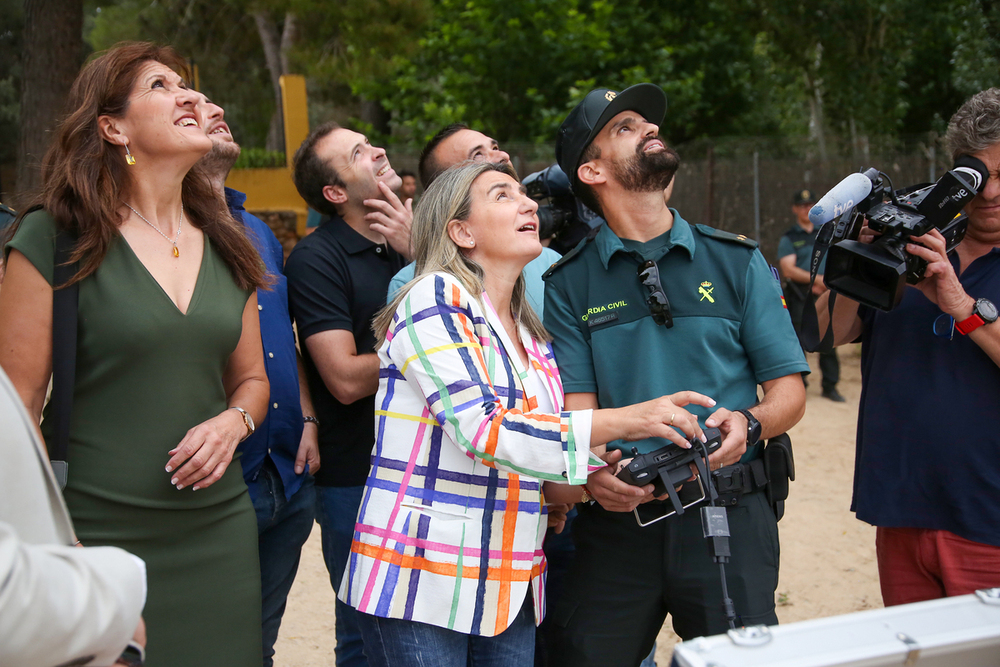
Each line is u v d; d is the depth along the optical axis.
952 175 1.94
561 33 15.41
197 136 1.86
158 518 1.80
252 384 2.10
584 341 2.24
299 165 2.77
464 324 1.83
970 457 2.08
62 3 6.78
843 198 2.00
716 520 1.81
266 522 2.39
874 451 2.26
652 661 2.97
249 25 20.50
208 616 1.86
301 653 3.41
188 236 1.97
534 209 2.04
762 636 1.22
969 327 2.01
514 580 1.83
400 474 1.84
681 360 2.12
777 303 2.16
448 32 16.05
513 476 1.86
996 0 15.93
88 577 1.01
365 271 2.67
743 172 11.55
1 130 16.52
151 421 1.80
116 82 1.81
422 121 15.91
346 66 15.95
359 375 2.50
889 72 17.19
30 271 1.72
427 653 1.79
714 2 16.97
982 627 1.24
